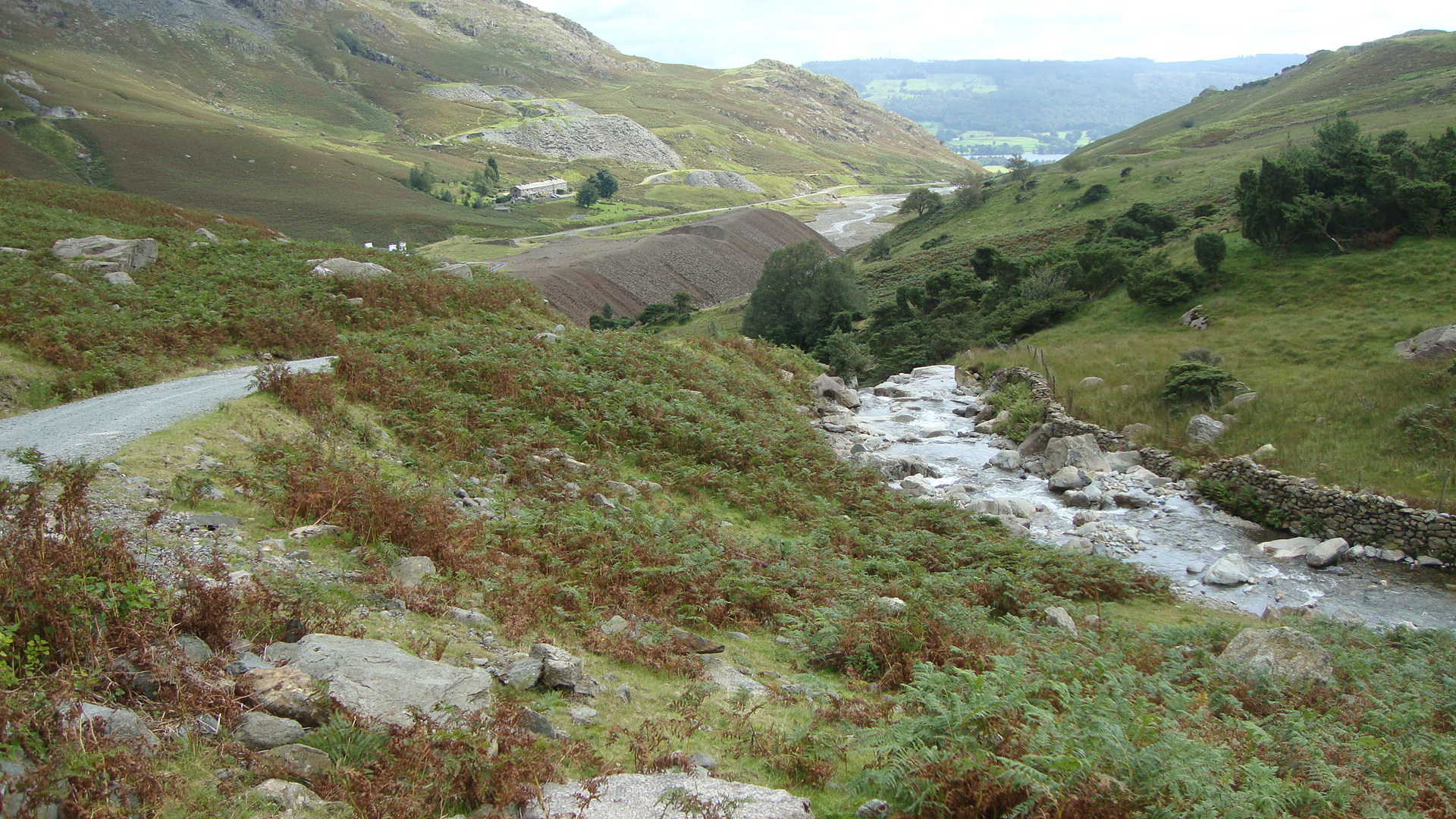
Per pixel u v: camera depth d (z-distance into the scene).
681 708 8.02
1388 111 124.62
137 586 6.60
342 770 5.45
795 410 28.50
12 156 153.25
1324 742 8.32
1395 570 18.94
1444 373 25.95
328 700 6.16
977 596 13.93
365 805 5.25
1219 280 44.78
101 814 4.69
